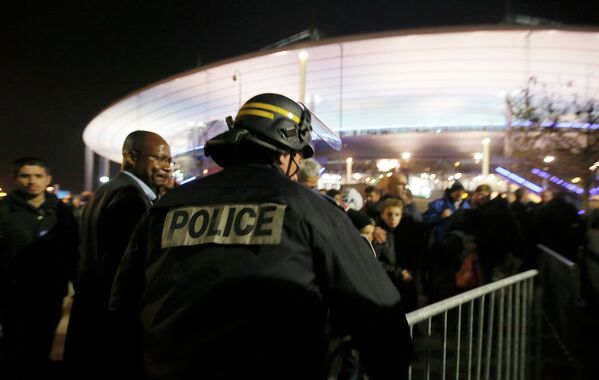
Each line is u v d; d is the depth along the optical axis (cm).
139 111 3516
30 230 348
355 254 126
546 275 478
